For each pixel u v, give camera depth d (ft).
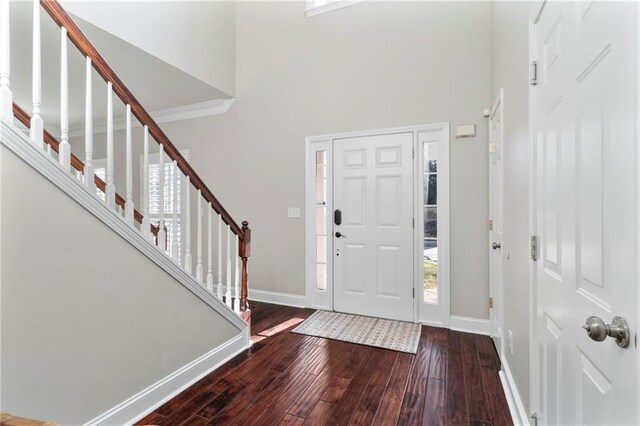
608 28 2.53
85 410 4.90
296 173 12.10
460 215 9.82
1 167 3.95
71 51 8.88
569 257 3.38
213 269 13.46
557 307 3.75
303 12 11.96
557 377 3.77
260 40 12.68
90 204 4.94
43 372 4.39
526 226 5.08
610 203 2.52
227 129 13.32
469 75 9.68
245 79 12.94
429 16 10.16
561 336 3.63
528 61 4.93
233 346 8.09
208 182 13.71
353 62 11.18
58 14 4.74
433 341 8.91
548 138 4.09
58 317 4.55
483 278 9.56
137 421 5.60
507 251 6.66
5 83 4.04
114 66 10.18
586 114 2.96
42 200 4.35
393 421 5.60
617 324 2.33
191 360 6.89
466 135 9.68
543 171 4.32
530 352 4.77
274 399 6.26
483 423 5.55
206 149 13.74
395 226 10.68
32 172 4.24
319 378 7.00
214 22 11.96
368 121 10.96
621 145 2.34
